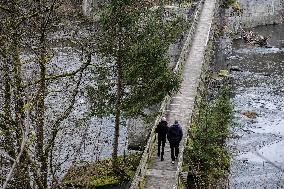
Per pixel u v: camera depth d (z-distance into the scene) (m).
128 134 33.22
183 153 26.27
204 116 30.11
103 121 35.94
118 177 28.14
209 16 54.12
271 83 48.25
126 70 26.83
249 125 38.69
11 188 14.29
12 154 14.01
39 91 14.30
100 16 26.39
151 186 23.05
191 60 40.66
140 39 26.95
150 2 32.16
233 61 53.97
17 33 15.82
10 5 16.02
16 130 13.29
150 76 27.08
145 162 24.11
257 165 32.88
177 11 55.50
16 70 14.35
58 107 23.34
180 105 31.84
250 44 59.47
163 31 29.25
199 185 27.55
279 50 58.16
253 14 66.25
